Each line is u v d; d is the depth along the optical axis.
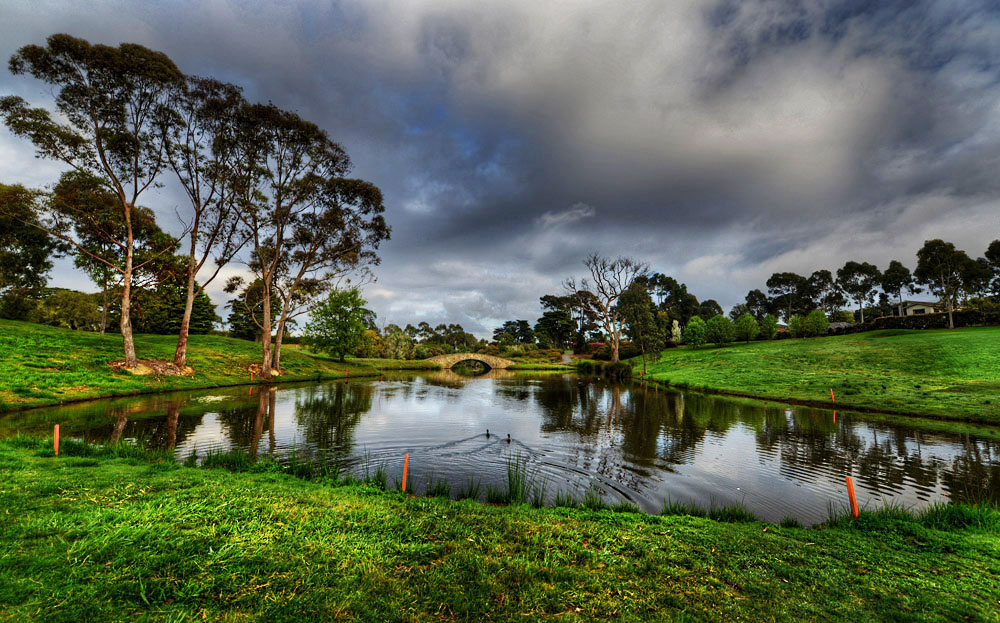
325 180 42.81
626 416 23.36
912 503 10.12
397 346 89.69
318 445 15.10
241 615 3.66
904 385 28.50
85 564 4.38
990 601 4.69
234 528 5.61
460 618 3.83
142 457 10.93
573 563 5.22
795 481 11.89
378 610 3.84
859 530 7.50
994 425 19.20
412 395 33.38
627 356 79.31
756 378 37.03
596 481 11.79
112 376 27.19
